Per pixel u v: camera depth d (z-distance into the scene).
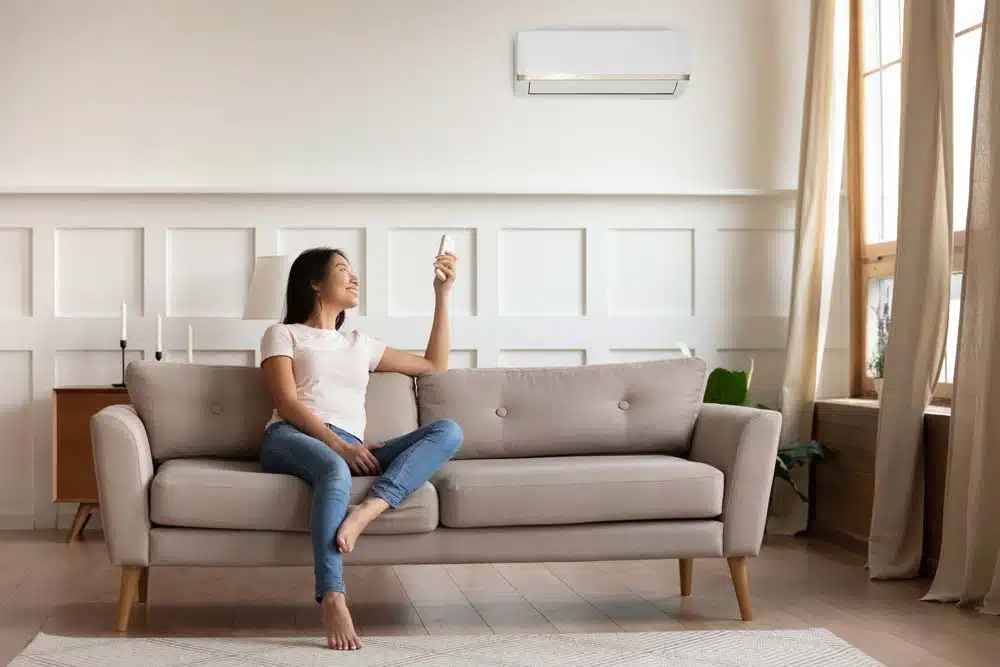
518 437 3.51
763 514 3.12
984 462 3.30
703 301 5.14
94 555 4.26
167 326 4.98
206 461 3.21
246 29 5.07
